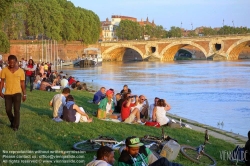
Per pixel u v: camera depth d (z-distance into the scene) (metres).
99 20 155.62
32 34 115.56
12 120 14.68
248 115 30.72
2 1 47.91
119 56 166.50
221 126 25.95
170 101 40.06
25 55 114.00
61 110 17.62
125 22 199.75
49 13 114.81
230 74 79.00
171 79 68.94
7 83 14.30
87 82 62.56
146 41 149.12
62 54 130.25
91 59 115.69
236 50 139.38
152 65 121.31
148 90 51.03
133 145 9.54
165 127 19.17
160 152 12.27
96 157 10.10
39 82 34.66
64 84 36.19
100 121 18.58
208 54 138.38
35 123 16.47
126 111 19.27
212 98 42.56
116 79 69.00
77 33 134.50
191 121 25.02
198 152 13.19
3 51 65.44
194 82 62.78
